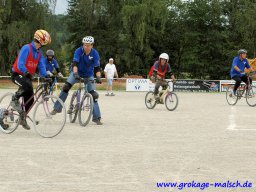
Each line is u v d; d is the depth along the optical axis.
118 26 74.75
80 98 14.39
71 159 8.72
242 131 13.23
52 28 60.06
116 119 16.47
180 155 9.21
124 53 71.56
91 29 75.44
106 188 6.58
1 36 57.44
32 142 10.79
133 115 18.09
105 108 21.69
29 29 57.88
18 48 57.91
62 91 14.48
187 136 12.07
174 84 44.62
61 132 12.66
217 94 39.59
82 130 13.17
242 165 8.25
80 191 6.41
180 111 20.28
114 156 9.05
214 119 16.73
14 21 57.91
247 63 23.84
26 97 12.16
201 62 79.50
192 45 80.88
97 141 11.04
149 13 68.00
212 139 11.55
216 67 79.19
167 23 80.56
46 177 7.24
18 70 12.00
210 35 78.62
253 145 10.59
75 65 14.08
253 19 69.69
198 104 25.56
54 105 11.48
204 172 7.65
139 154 9.30
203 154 9.34
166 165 8.21
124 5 68.44
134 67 73.31
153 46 80.62
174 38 81.12
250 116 18.03
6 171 7.66
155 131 13.10
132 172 7.63
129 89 43.88
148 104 21.48
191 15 79.50
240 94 24.34
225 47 79.31
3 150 9.66
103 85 49.69
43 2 59.53
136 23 67.69
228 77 80.44
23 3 61.19
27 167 7.98
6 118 12.31
